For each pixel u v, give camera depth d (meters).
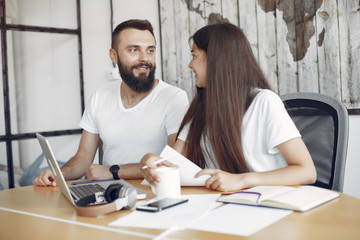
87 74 3.45
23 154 3.10
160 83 1.98
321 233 0.76
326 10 2.27
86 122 2.04
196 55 1.45
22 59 3.08
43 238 0.83
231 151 1.34
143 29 1.94
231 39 1.38
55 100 3.27
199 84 1.46
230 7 2.74
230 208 0.97
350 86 2.21
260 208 0.95
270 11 2.53
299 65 2.42
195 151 1.50
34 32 3.14
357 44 2.16
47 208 1.10
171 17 3.12
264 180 1.18
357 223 0.81
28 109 3.12
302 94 1.56
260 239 0.74
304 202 0.93
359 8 2.13
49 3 3.21
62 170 1.86
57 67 3.28
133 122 1.92
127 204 1.00
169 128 1.84
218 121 1.36
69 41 3.33
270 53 2.56
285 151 1.28
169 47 3.16
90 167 1.64
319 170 1.43
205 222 0.87
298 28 2.41
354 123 2.24
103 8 3.50
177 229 0.83
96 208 0.97
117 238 0.80
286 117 1.33
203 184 1.23
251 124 1.38
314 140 1.47
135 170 1.54
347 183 2.29
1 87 2.97
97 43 3.49
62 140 3.33
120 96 1.99
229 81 1.36
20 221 0.98
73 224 0.92
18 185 3.06
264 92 1.38
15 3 3.03
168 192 1.11
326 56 2.29
